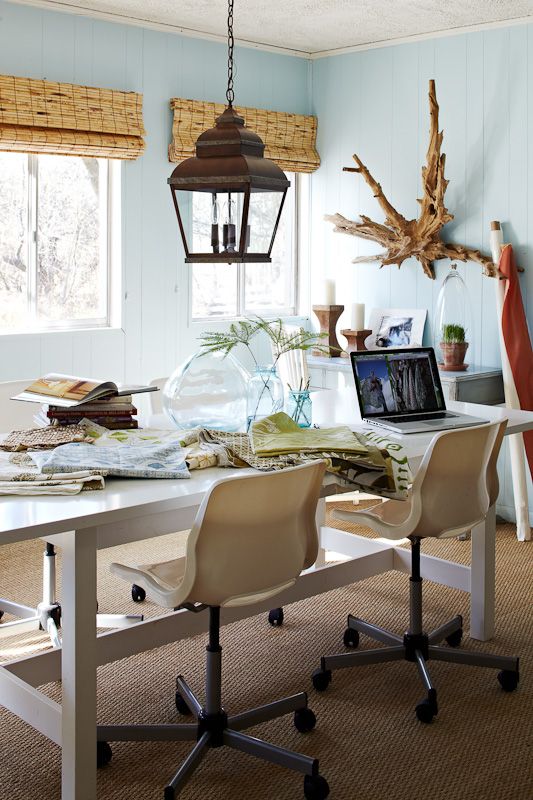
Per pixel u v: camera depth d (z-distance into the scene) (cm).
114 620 332
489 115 478
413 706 286
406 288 522
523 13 453
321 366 511
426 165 492
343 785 241
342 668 311
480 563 329
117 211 479
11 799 235
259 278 561
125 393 302
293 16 464
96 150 455
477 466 283
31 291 460
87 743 223
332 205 556
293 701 263
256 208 263
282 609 348
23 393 304
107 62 461
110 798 235
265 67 534
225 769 250
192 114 494
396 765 252
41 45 435
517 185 470
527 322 472
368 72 528
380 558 341
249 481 217
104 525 242
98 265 485
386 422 318
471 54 482
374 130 529
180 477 247
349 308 552
